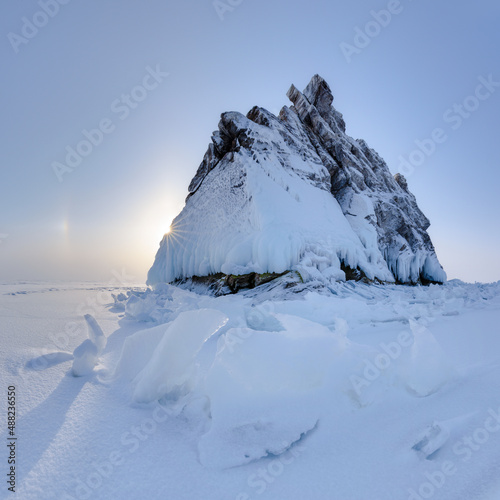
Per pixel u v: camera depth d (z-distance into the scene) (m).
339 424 1.76
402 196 17.36
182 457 1.47
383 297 8.70
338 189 14.91
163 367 2.01
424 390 2.07
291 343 2.12
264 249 9.16
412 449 1.49
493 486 1.18
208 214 12.15
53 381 2.22
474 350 2.99
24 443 1.49
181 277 12.46
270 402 1.83
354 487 1.27
